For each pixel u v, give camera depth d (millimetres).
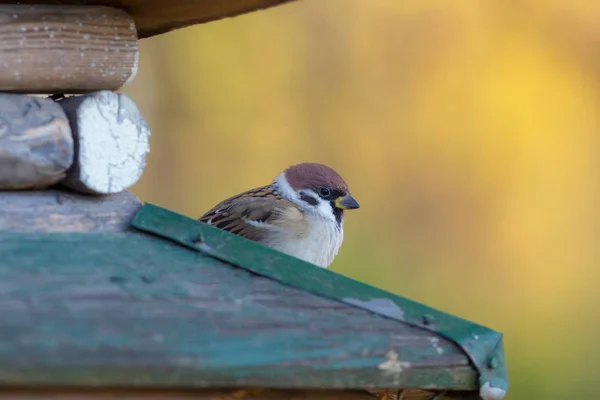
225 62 13734
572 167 13945
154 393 3416
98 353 3133
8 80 3857
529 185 13836
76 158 3828
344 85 13977
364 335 3486
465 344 3564
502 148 13875
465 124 13945
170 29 4547
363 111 13945
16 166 3707
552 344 12797
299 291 3574
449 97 14008
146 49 13602
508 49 14055
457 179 13867
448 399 3740
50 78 3924
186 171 13586
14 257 3402
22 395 3275
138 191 13445
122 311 3260
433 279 13344
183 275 3502
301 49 13906
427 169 13867
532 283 13562
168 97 13633
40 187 3838
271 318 3426
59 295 3256
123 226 3771
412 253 13469
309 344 3381
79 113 3828
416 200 13727
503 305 13344
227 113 13727
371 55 14055
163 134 13586
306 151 13773
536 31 14078
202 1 4141
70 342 3117
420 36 14047
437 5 14117
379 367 3447
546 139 13930
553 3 14109
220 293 3463
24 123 3746
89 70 3984
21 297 3217
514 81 13992
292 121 13789
